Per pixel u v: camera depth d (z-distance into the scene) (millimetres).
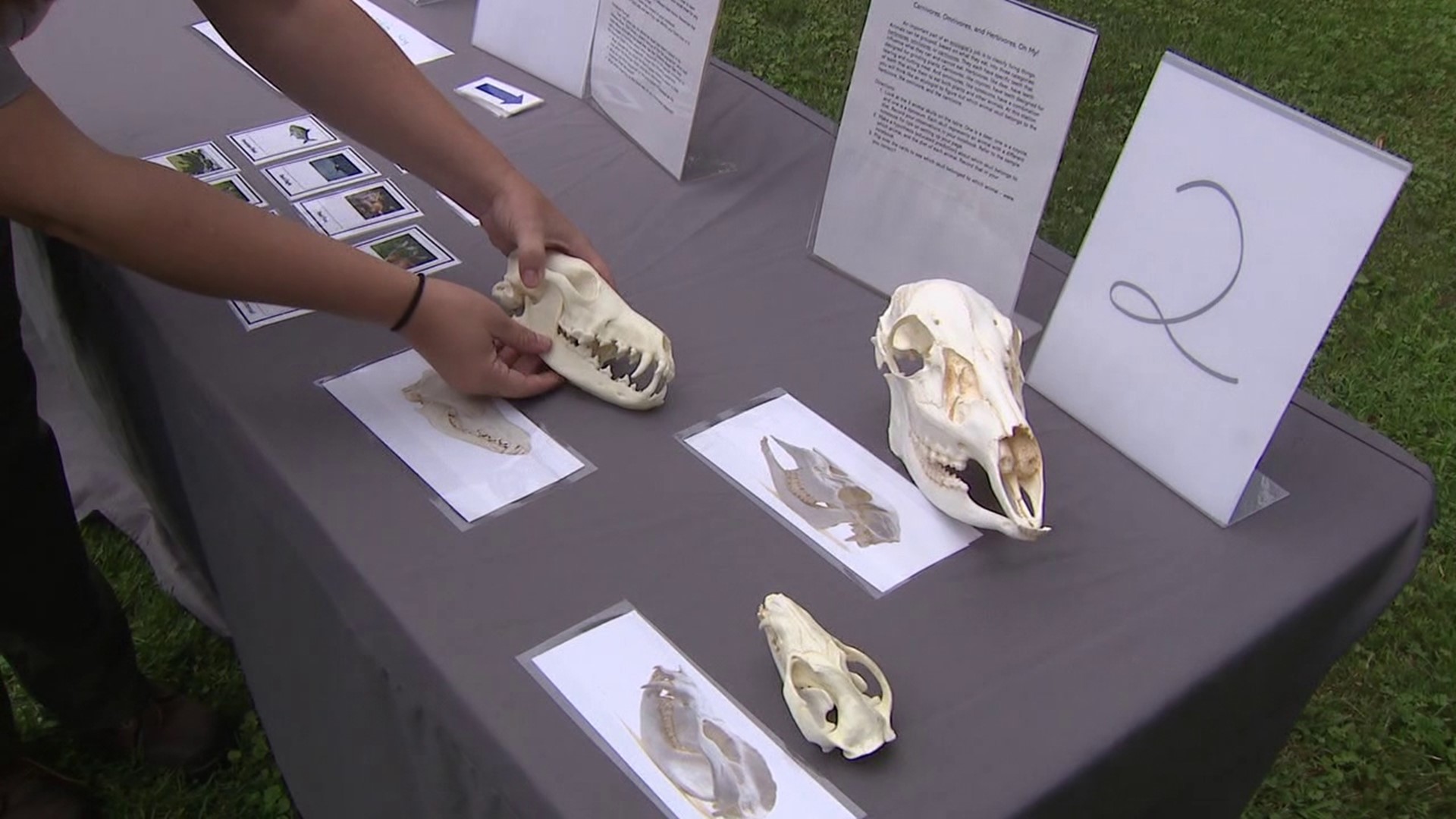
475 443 1087
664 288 1334
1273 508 1092
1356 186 918
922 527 1034
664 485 1058
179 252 951
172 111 1584
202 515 1362
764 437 1121
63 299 1527
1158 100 1046
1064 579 999
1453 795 1798
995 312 1096
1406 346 2699
